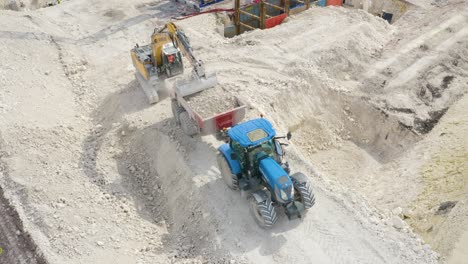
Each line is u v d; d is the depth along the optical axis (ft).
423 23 76.28
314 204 38.09
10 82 60.80
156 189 44.91
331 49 65.51
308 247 34.73
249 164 36.06
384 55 67.62
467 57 66.49
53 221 38.78
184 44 49.19
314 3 85.46
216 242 36.01
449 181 42.80
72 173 45.21
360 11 78.02
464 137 49.16
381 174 51.01
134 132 50.31
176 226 39.86
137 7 91.25
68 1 95.04
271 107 53.88
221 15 85.56
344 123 58.29
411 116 55.83
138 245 37.83
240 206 38.60
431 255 33.96
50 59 69.15
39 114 54.24
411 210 41.19
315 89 59.57
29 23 80.18
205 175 42.01
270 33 73.26
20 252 36.19
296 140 55.11
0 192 42.06
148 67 54.65
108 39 77.05
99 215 40.40
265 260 33.99
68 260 35.29
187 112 44.75
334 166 53.11
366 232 35.91
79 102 59.52
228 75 60.75
